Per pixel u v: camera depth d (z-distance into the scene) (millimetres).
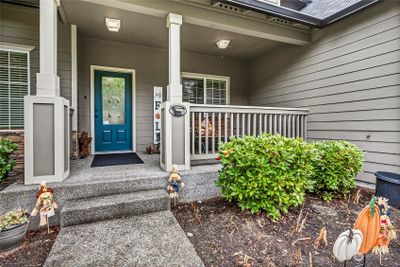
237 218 2533
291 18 3977
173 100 3320
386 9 3363
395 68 3277
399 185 2945
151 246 1885
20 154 3555
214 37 4934
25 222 2072
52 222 2455
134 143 5367
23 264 1770
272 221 2465
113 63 5105
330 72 4266
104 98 5133
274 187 2492
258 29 4207
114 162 3943
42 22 2600
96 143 5059
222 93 6535
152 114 5547
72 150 4223
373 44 3545
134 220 2355
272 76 5832
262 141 2719
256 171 2557
